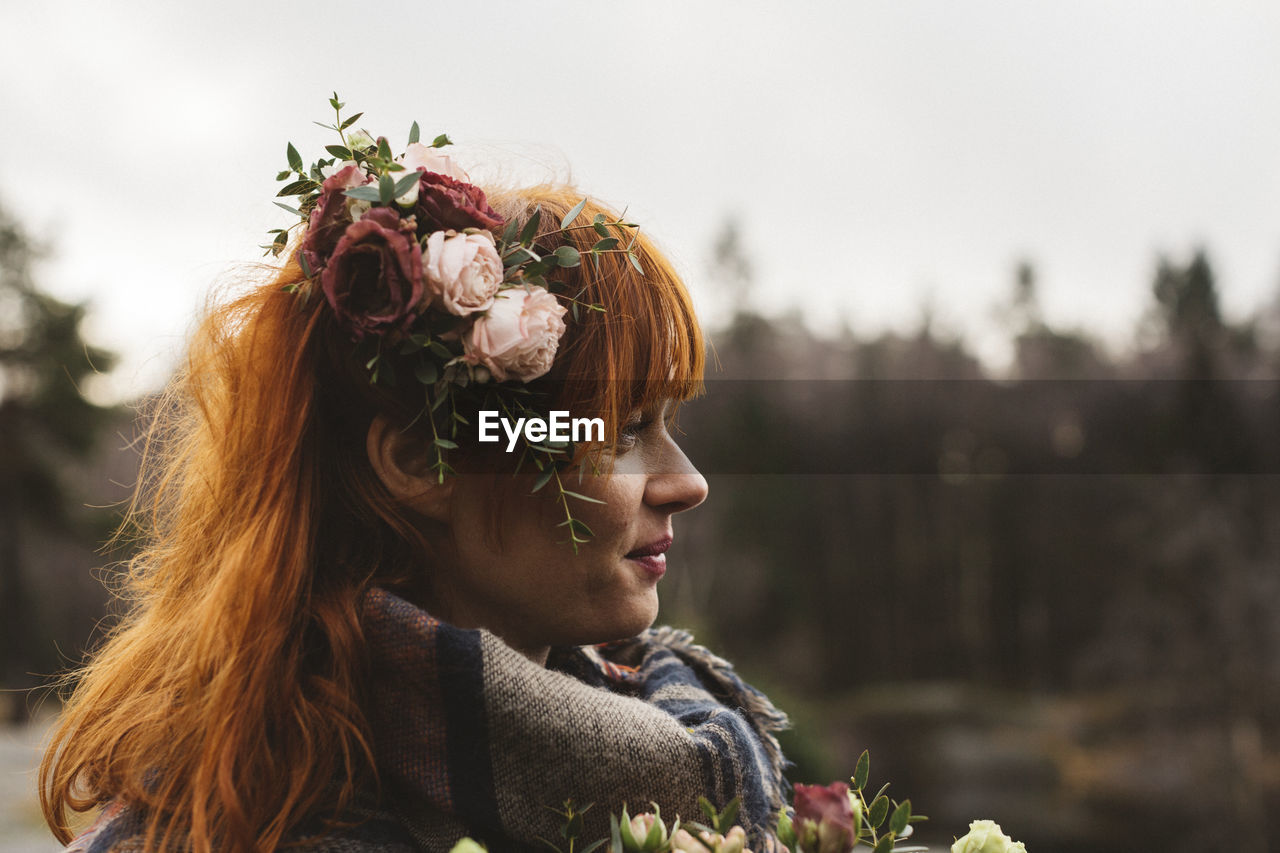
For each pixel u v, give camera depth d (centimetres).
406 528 90
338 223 86
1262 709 1927
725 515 2798
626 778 85
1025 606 2622
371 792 88
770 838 90
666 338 90
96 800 93
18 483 1998
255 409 92
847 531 2808
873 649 2688
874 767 1678
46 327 2012
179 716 88
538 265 87
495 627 91
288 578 88
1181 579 2264
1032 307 3447
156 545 100
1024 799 1527
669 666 106
